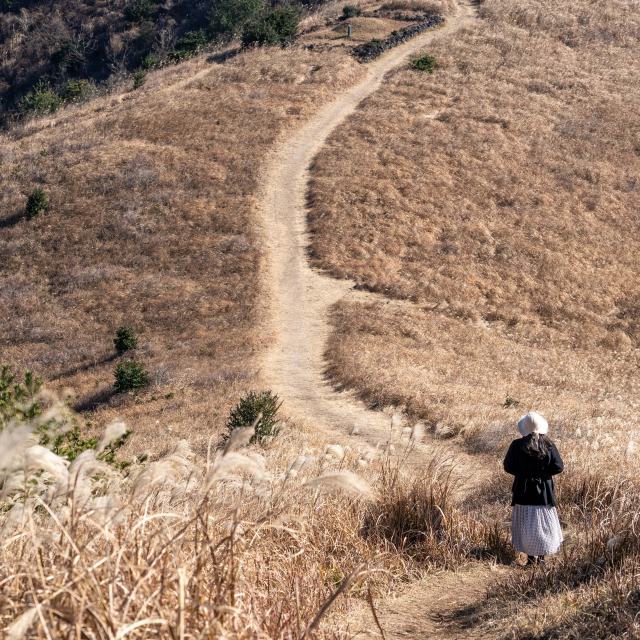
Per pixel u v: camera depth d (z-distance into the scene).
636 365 25.22
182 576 2.08
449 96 48.09
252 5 78.19
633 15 61.75
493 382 20.47
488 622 4.09
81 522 2.56
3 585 2.32
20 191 39.38
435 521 6.15
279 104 47.25
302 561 4.57
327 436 16.08
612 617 3.56
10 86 90.88
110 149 43.03
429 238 33.78
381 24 60.81
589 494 7.03
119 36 91.62
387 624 4.23
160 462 2.69
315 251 33.19
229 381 22.28
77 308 30.72
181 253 33.81
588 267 32.03
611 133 44.50
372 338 25.17
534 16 61.12
